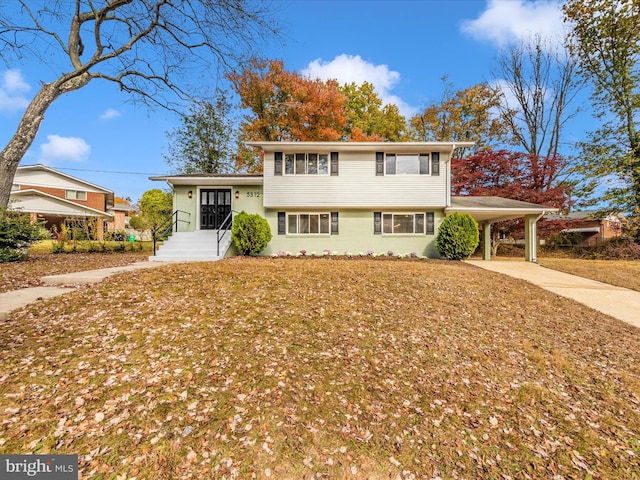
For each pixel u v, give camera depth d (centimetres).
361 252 1468
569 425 330
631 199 1797
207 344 429
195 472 246
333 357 423
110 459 250
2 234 957
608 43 1808
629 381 418
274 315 541
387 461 270
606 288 954
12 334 422
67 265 955
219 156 2598
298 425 301
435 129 2712
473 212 1423
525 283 952
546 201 1888
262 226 1352
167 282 693
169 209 2956
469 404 351
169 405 312
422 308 620
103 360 375
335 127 2459
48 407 296
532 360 461
